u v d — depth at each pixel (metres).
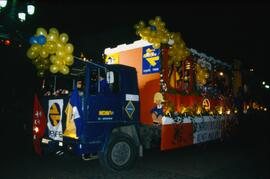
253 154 9.28
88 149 6.06
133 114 6.97
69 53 5.96
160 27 7.50
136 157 6.94
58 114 6.55
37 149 7.02
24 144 10.08
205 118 9.36
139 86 7.76
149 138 7.42
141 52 7.83
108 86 6.46
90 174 6.39
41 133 6.93
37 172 6.47
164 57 7.56
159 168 7.12
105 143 6.32
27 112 12.83
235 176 6.47
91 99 6.09
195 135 8.73
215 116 10.06
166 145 7.39
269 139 12.91
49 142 6.57
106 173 6.51
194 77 8.98
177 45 7.85
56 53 5.91
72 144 6.06
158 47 7.32
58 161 7.63
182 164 7.61
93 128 6.13
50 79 7.05
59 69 5.97
